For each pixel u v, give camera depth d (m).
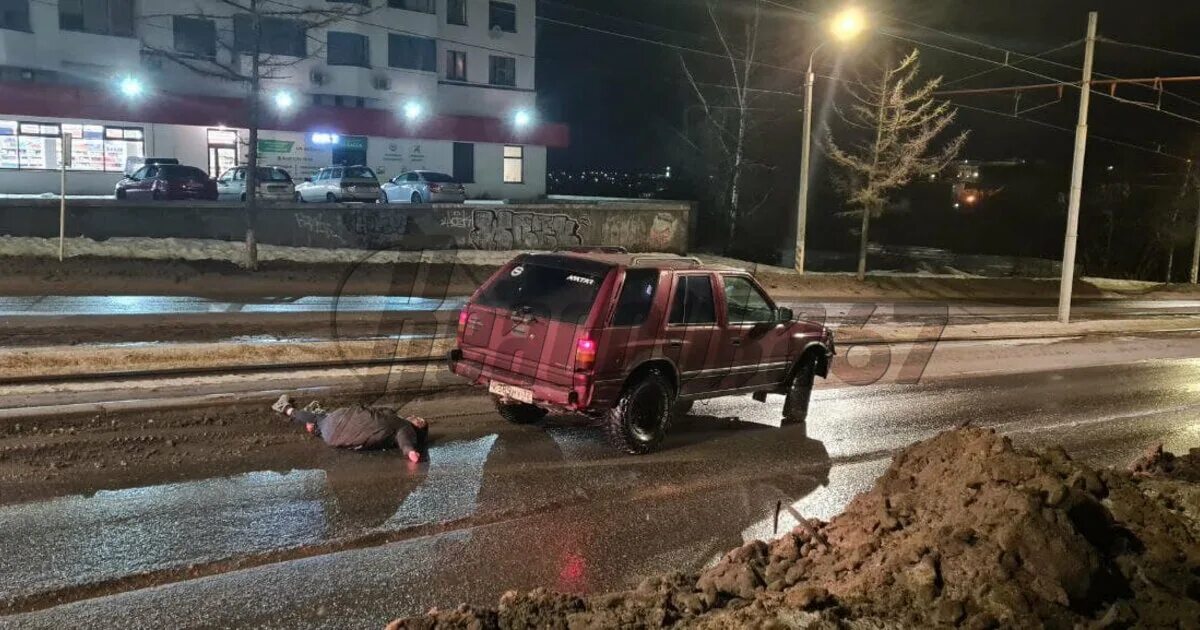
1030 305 31.39
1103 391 13.84
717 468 8.09
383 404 9.26
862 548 5.13
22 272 17.66
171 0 36.38
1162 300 38.94
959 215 66.88
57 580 4.98
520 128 46.94
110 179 35.62
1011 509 4.90
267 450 7.52
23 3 33.47
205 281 19.20
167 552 5.46
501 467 7.62
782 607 4.41
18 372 9.32
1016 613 4.31
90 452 7.08
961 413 11.35
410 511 6.43
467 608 4.55
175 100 35.91
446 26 45.41
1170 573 4.98
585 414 8.03
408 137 43.09
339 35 41.41
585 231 32.78
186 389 9.10
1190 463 7.35
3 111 32.38
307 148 40.56
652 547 6.12
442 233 29.22
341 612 4.85
